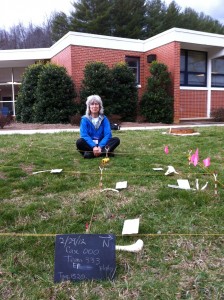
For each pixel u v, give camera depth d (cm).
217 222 218
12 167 382
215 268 164
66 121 1046
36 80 1149
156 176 337
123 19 2870
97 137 454
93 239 164
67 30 3025
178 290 147
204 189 287
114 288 150
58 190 295
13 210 243
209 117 1251
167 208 244
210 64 1258
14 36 4203
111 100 1035
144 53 1223
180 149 501
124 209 243
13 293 148
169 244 189
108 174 346
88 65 1030
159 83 1074
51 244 190
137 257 176
